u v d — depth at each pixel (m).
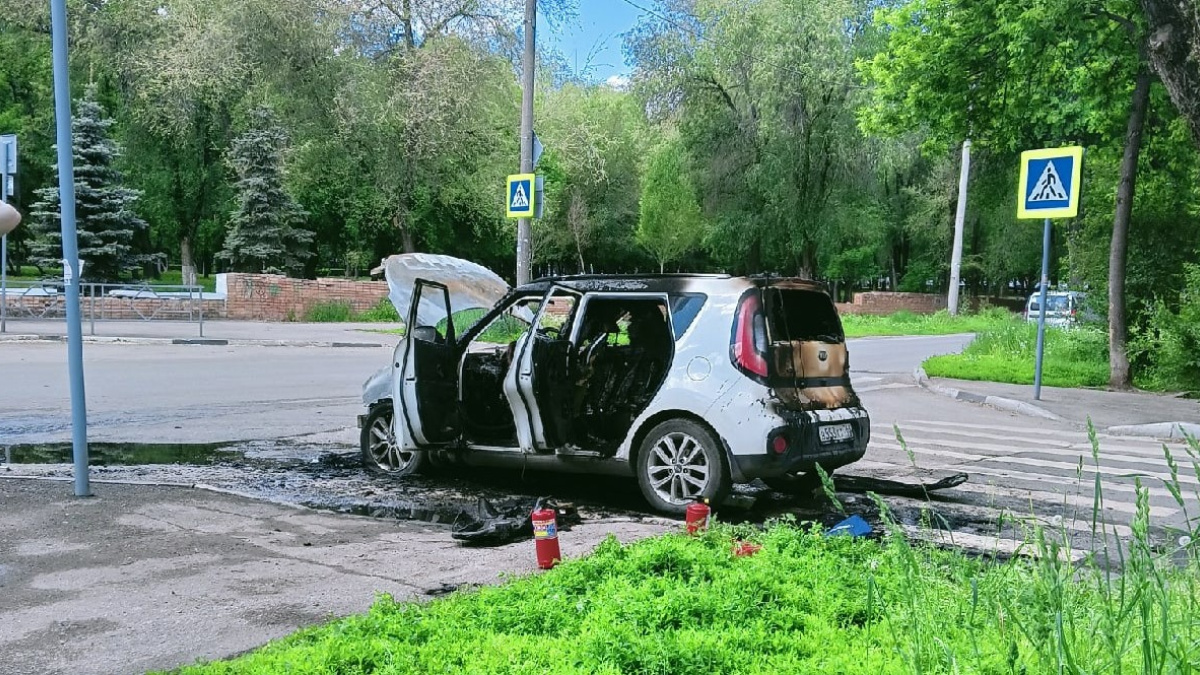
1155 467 8.97
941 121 17.14
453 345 7.73
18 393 12.66
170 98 32.28
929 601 3.39
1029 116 16.48
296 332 26.50
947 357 19.44
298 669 3.24
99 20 34.16
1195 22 6.50
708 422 6.53
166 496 6.79
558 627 3.69
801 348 6.83
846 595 3.96
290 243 37.47
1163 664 2.56
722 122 40.41
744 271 50.59
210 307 30.19
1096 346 17.41
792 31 37.72
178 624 4.14
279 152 33.97
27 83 39.31
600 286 7.26
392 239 46.12
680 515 6.62
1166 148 16.20
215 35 29.72
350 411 11.88
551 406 7.03
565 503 7.08
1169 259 16.11
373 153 31.86
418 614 3.85
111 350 19.00
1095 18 14.41
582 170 39.88
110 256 31.06
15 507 6.29
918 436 10.95
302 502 6.84
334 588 4.74
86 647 3.86
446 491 7.39
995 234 49.72
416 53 30.64
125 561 5.15
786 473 6.52
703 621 3.71
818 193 40.47
